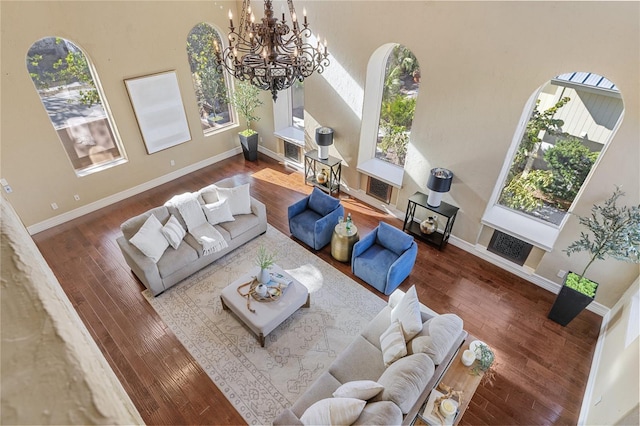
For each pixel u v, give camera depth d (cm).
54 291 59
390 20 477
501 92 427
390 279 454
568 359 407
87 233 582
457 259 540
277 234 583
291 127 777
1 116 497
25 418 38
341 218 542
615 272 425
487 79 431
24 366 44
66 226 596
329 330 435
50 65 523
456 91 462
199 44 667
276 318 401
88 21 521
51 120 548
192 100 694
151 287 456
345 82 572
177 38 624
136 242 443
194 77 685
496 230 512
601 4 334
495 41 406
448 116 485
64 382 43
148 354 407
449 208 531
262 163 787
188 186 707
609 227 390
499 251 526
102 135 613
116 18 545
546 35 372
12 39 471
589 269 442
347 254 517
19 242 64
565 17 355
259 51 357
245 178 732
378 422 263
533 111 451
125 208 643
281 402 365
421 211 591
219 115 761
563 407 364
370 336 380
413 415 299
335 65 570
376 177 609
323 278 504
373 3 482
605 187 398
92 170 619
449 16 426
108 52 555
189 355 406
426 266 527
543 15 366
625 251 375
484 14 401
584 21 347
